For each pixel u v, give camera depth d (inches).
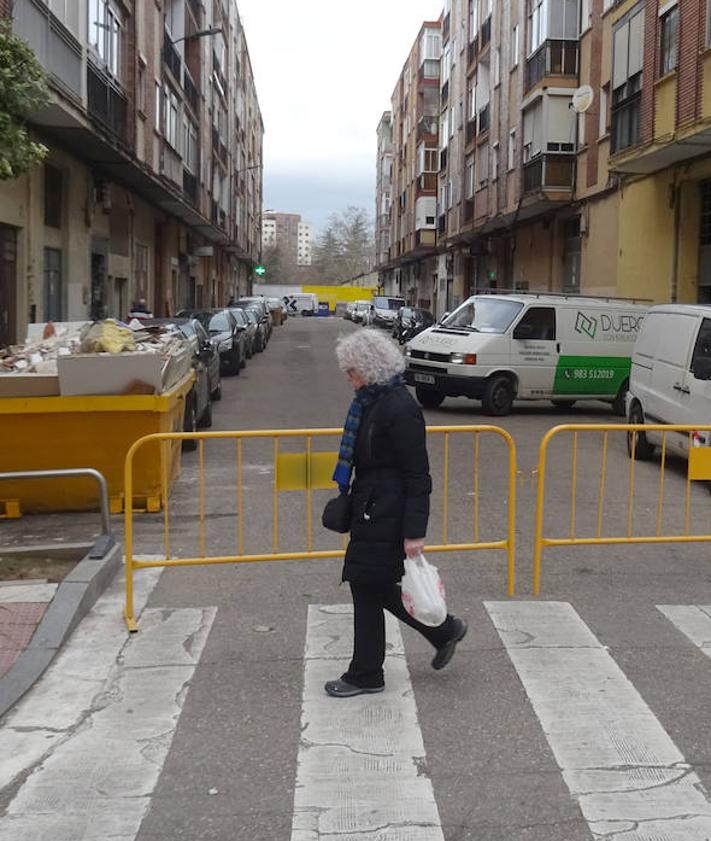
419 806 141.9
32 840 133.2
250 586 251.4
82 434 325.7
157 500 332.8
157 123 1003.9
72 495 327.9
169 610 231.6
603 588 253.3
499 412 641.0
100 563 250.5
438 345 649.0
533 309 648.4
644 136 783.7
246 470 422.9
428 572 181.2
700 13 685.3
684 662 201.6
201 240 1745.8
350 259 5113.2
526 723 171.0
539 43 1090.1
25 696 182.1
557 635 216.4
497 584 255.6
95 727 169.2
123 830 135.7
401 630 218.7
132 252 1058.1
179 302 1461.6
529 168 1126.4
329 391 799.1
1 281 641.6
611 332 666.8
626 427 262.8
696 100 692.1
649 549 295.1
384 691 184.5
